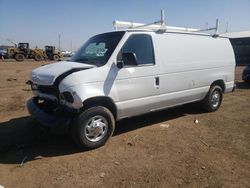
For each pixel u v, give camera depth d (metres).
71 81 4.62
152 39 5.84
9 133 5.86
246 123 6.63
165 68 5.98
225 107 8.34
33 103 5.50
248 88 12.44
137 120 6.85
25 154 4.85
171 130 6.11
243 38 35.19
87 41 6.19
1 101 9.00
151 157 4.70
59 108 4.77
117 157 4.70
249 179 3.97
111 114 5.14
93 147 5.00
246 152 4.92
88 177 4.04
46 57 42.47
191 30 7.03
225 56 7.71
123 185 3.82
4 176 4.09
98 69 4.93
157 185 3.81
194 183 3.86
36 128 6.08
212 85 7.46
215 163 4.47
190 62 6.61
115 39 5.42
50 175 4.11
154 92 5.83
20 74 18.78
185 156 4.74
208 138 5.61
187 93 6.65
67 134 5.63
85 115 4.79
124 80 5.25
